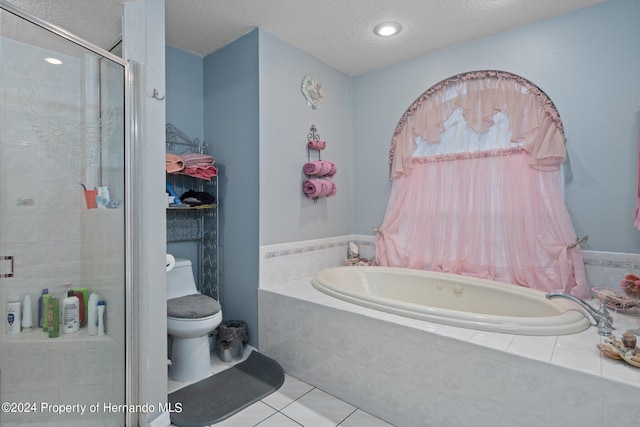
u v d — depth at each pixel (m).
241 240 2.41
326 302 1.98
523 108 2.21
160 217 1.64
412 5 1.99
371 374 1.73
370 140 2.98
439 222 2.55
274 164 2.38
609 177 1.95
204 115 2.69
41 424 1.28
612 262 1.95
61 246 1.35
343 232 3.02
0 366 1.19
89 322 1.43
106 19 1.60
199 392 1.91
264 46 2.29
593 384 1.14
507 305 2.05
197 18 2.14
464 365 1.42
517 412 1.29
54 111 1.32
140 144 1.56
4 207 1.21
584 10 2.00
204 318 2.01
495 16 2.10
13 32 1.19
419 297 2.46
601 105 1.96
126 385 1.52
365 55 2.66
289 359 2.13
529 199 2.16
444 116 2.53
